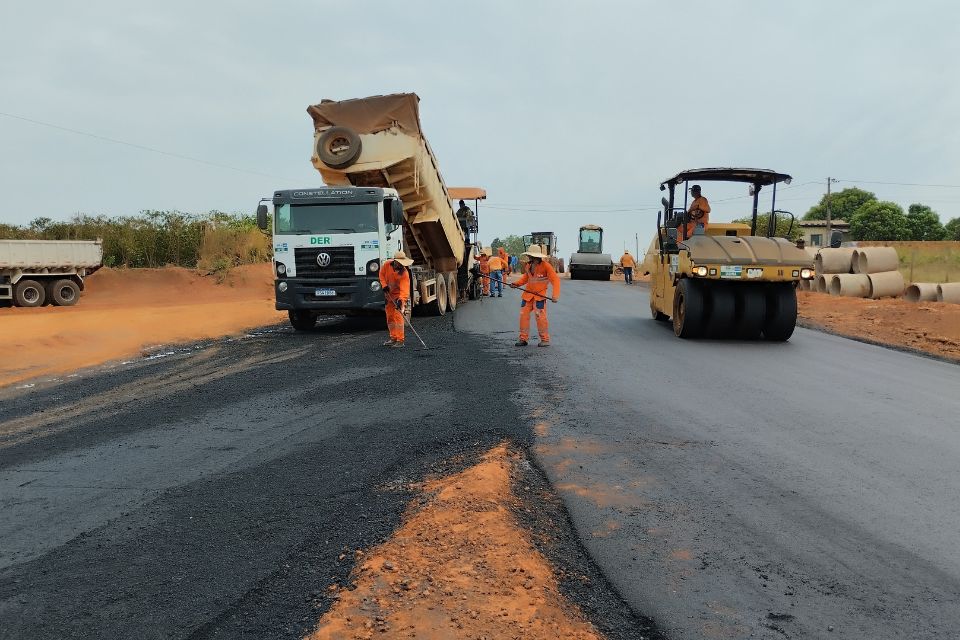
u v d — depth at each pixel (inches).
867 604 119.7
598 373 326.6
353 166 533.3
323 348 435.5
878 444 211.9
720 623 114.5
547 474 187.2
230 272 1048.8
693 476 183.8
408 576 127.5
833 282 836.6
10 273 795.4
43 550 146.5
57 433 245.6
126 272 1016.9
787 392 285.7
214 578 131.1
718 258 413.4
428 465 195.5
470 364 352.8
